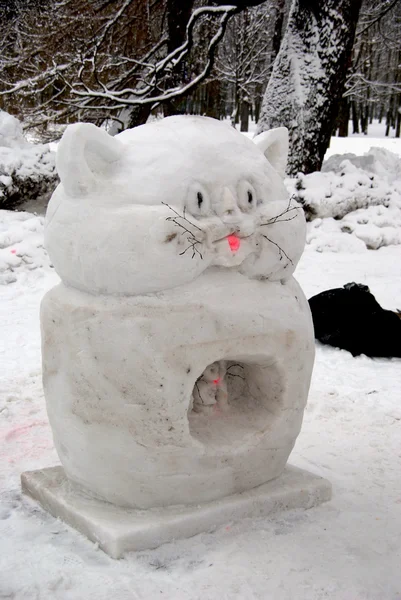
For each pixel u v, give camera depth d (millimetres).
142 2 20812
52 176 14086
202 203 3797
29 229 11930
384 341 7938
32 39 19734
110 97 16031
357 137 41312
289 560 3855
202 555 3863
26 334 8438
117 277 3709
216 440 4113
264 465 4320
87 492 4230
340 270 12258
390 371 7441
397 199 15398
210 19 19969
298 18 16844
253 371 4312
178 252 3682
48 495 4320
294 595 3557
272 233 3996
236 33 33031
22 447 5410
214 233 3775
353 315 8070
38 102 20391
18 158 13852
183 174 3791
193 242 3717
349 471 5098
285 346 4125
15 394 6492
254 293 4016
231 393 4473
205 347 3816
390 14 32094
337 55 16531
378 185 15500
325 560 3873
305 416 6172
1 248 11414
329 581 3678
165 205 3711
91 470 4023
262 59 36906
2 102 21812
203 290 3840
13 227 11953
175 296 3779
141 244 3646
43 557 3811
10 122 14438
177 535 3949
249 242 3930
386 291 10664
